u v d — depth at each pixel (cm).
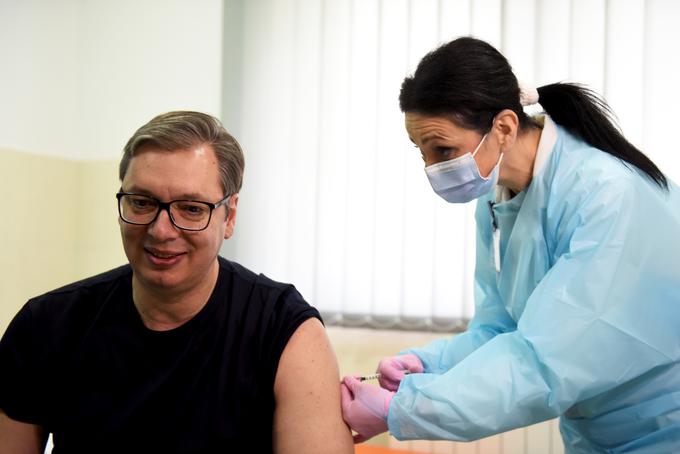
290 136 234
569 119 116
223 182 99
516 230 121
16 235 223
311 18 231
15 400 106
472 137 107
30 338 107
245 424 102
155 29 244
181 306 104
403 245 220
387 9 223
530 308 104
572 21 209
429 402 99
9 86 220
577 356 97
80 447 103
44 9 237
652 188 107
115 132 249
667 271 102
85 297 110
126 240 97
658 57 202
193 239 96
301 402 100
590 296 98
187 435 100
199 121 98
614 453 113
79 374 104
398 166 220
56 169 243
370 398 105
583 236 102
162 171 94
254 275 115
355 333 225
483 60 106
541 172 114
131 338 105
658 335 102
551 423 204
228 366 103
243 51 239
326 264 227
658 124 202
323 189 228
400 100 112
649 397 108
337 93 228
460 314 216
